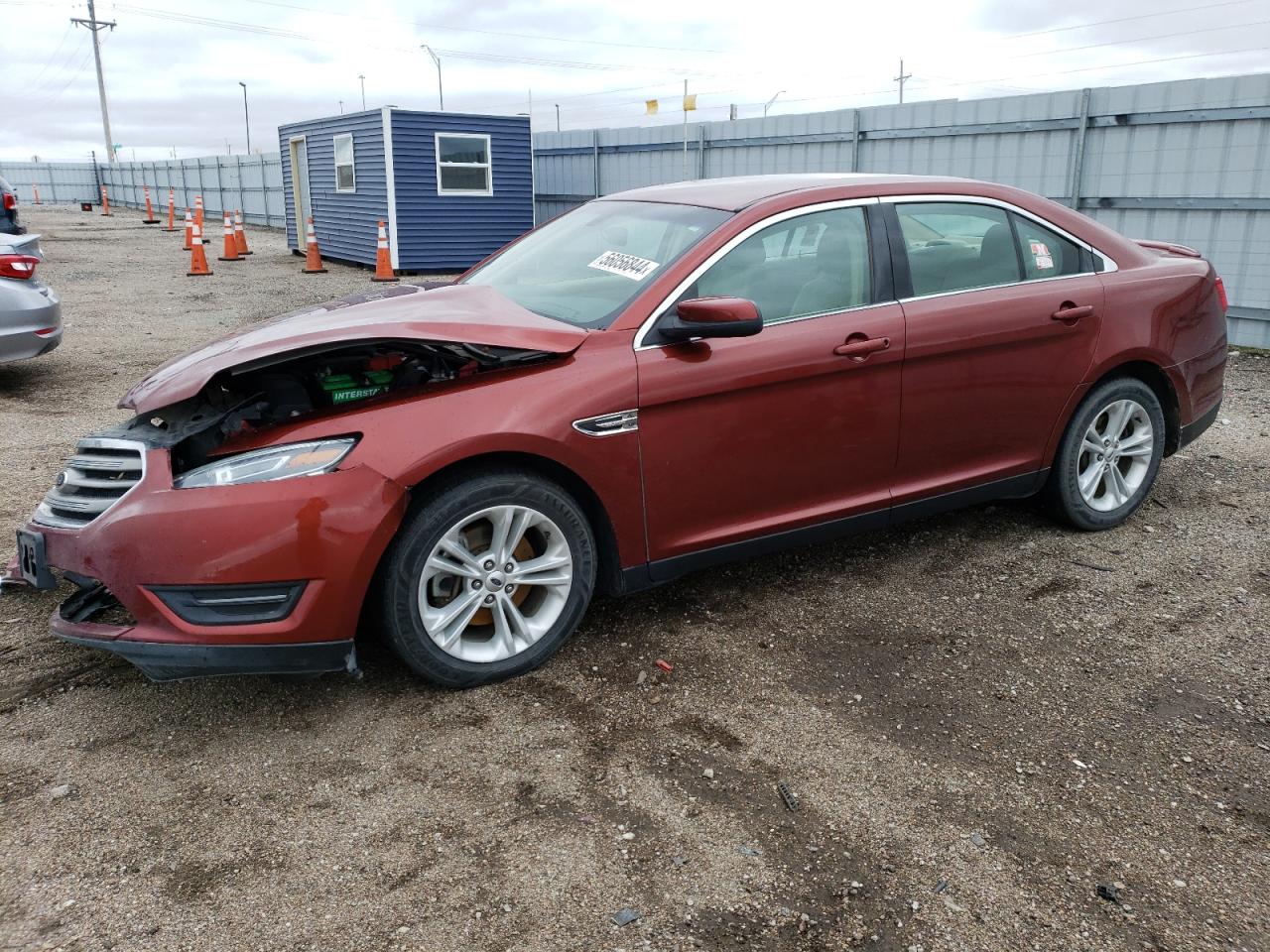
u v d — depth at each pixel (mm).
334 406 3057
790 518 3725
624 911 2303
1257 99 8539
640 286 3463
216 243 23453
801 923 2273
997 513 4938
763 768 2861
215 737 3004
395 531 2941
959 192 4082
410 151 16859
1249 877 2432
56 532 2963
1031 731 3049
